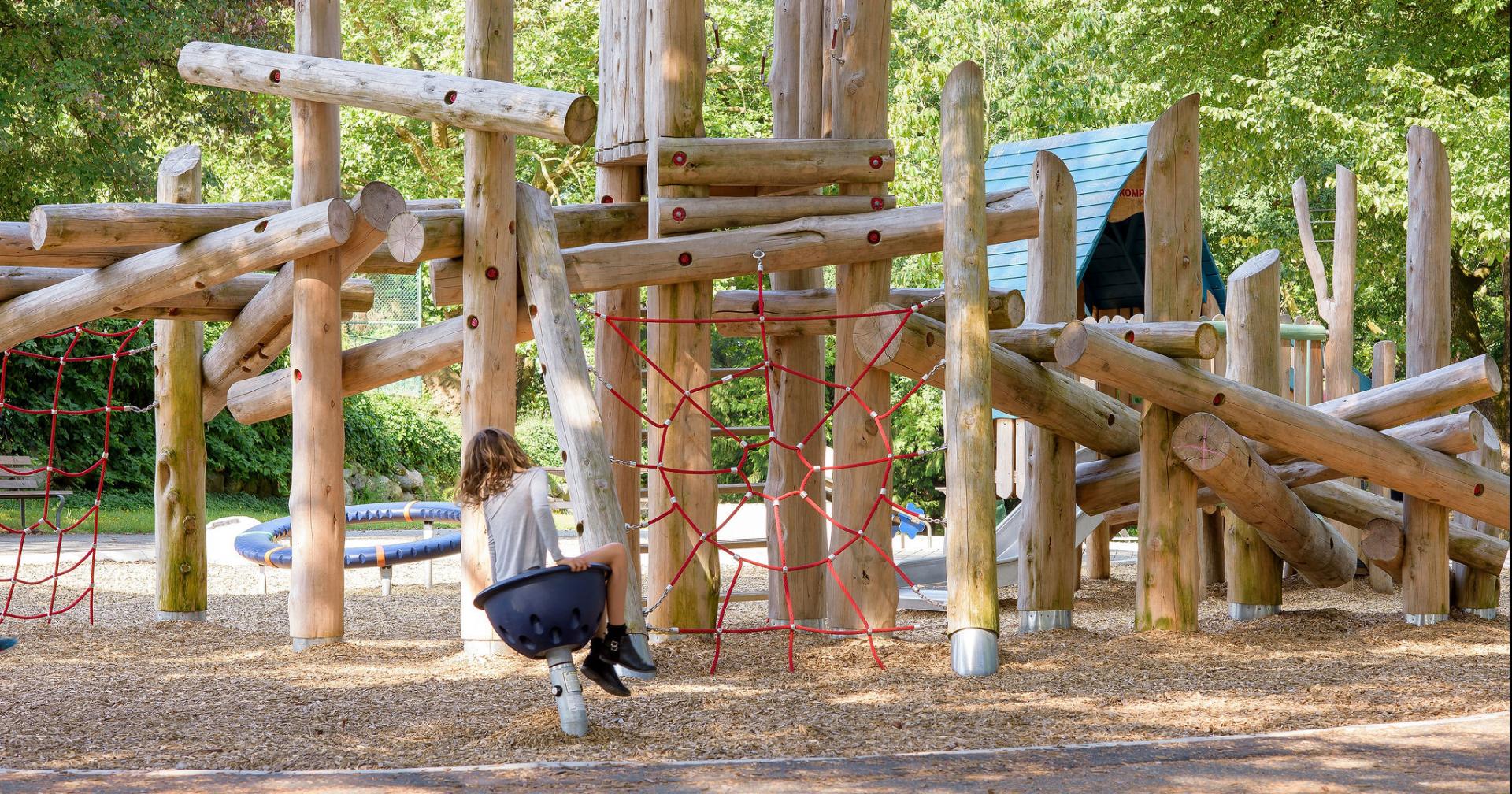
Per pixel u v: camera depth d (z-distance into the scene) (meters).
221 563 20.48
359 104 10.64
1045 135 32.28
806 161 10.98
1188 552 11.24
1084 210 18.00
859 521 11.13
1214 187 36.41
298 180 10.95
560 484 40.69
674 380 11.10
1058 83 31.69
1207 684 8.99
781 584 12.16
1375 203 27.34
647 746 7.01
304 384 10.84
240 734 7.42
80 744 7.19
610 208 11.66
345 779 6.23
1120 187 17.91
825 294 11.98
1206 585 16.09
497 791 5.97
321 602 10.93
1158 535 11.22
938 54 30.80
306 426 10.85
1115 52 34.03
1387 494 16.88
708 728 7.49
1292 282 39.22
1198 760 6.51
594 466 9.59
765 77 12.73
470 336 10.46
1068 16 33.19
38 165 28.11
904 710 8.09
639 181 12.01
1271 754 6.64
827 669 9.74
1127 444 12.24
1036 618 11.73
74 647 10.92
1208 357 10.82
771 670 9.69
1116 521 16.84
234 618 13.50
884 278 11.22
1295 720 7.68
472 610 10.37
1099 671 9.55
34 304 11.85
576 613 7.12
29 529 12.70
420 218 10.36
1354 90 28.78
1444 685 8.88
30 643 11.16
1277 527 11.69
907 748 6.96
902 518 23.81
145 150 29.39
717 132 35.50
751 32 37.03
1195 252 11.13
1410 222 13.01
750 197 11.20
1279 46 31.86
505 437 7.59
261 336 12.10
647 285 10.81
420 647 11.09
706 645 10.74
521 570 7.28
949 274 9.97
